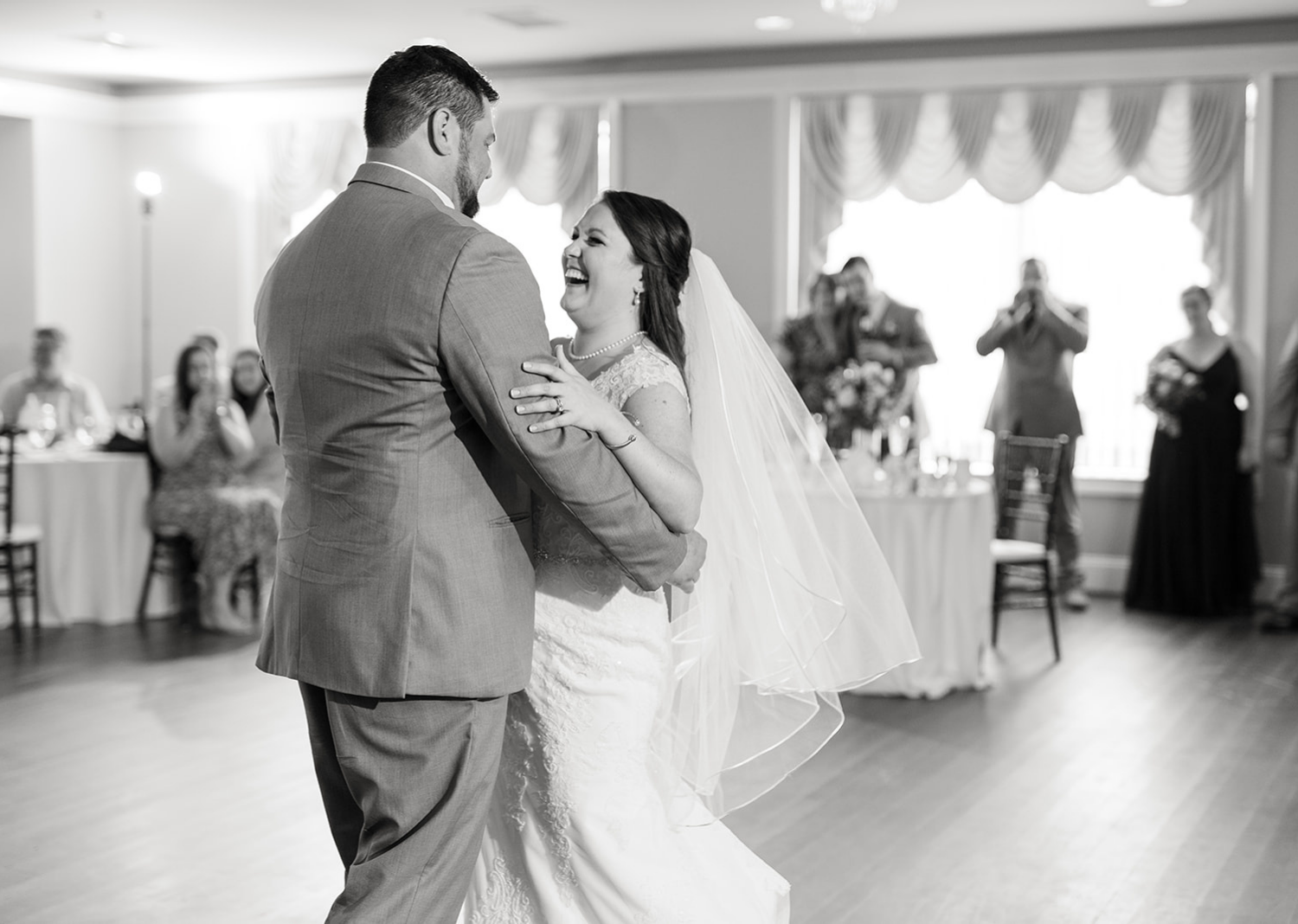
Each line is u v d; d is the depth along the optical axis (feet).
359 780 6.83
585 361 7.91
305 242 6.84
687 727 8.31
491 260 6.48
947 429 28.12
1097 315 26.99
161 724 16.17
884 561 9.37
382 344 6.42
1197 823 12.80
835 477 9.32
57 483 22.30
